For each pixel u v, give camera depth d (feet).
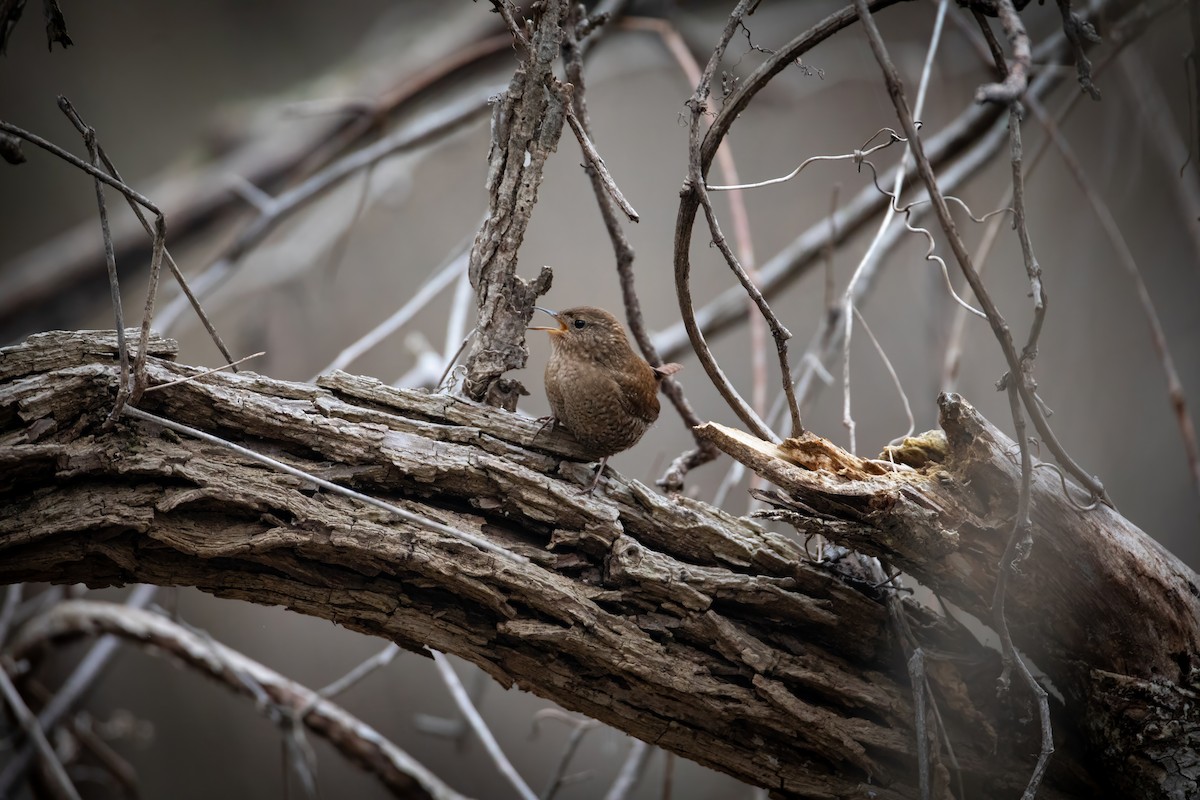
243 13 71.67
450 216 63.57
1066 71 29.89
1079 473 17.28
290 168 60.44
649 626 18.70
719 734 19.22
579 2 23.90
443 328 60.95
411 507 18.48
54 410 17.10
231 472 17.62
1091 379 49.80
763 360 30.55
